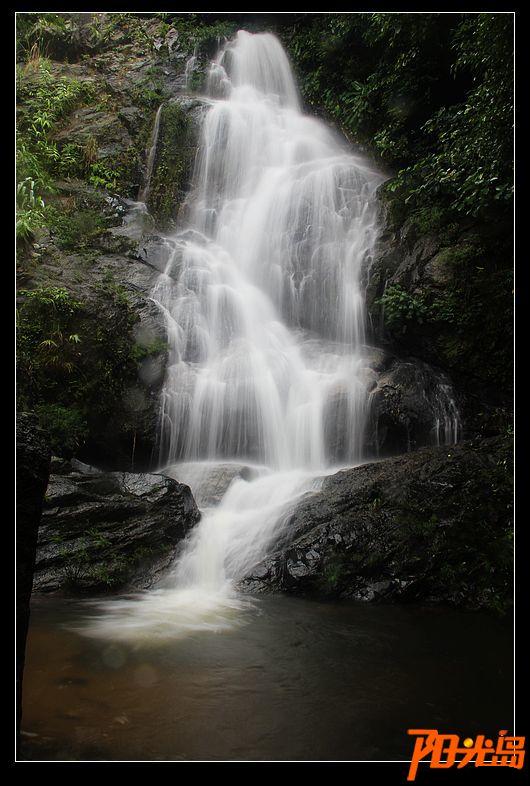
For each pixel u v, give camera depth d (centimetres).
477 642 525
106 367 969
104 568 661
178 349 1061
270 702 387
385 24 1305
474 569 667
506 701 398
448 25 1223
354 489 768
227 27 1891
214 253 1323
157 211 1469
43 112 1518
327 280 1206
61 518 694
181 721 353
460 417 998
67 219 1216
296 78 1770
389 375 1028
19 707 292
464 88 1363
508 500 738
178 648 479
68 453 888
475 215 966
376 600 640
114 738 328
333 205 1288
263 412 998
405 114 1402
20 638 291
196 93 1761
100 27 1880
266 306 1241
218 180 1523
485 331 1017
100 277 1084
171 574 682
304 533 712
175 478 888
